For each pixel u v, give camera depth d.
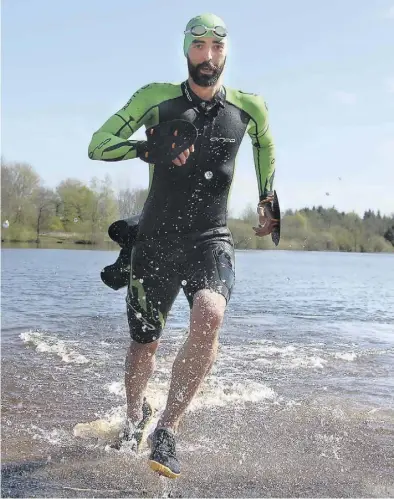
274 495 2.90
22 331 7.16
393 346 6.65
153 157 3.17
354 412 4.17
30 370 5.21
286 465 3.26
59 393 4.54
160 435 3.06
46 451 3.40
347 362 5.76
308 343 6.73
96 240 43.88
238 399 4.46
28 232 43.84
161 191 3.44
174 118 3.40
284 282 17.81
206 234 3.43
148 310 3.51
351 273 24.73
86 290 12.75
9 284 14.27
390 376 5.23
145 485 2.99
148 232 3.48
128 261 3.66
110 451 3.43
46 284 14.34
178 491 2.92
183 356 3.15
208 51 3.35
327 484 3.03
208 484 3.01
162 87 3.46
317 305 11.03
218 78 3.43
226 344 6.55
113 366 5.42
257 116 3.61
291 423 3.95
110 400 4.39
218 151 3.44
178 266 3.46
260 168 3.83
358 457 3.37
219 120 3.45
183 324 7.94
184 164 3.38
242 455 3.40
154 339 3.57
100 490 2.92
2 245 44.09
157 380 4.93
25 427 3.78
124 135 3.35
